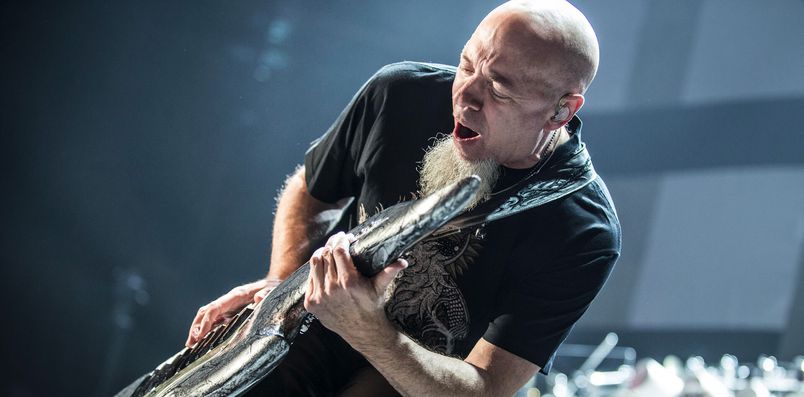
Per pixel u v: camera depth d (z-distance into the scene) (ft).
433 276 6.02
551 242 6.00
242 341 5.57
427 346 6.05
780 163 20.88
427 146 6.20
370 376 6.10
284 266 6.60
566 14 5.77
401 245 4.81
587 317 21.97
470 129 5.84
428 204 4.71
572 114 5.83
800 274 20.16
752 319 20.43
